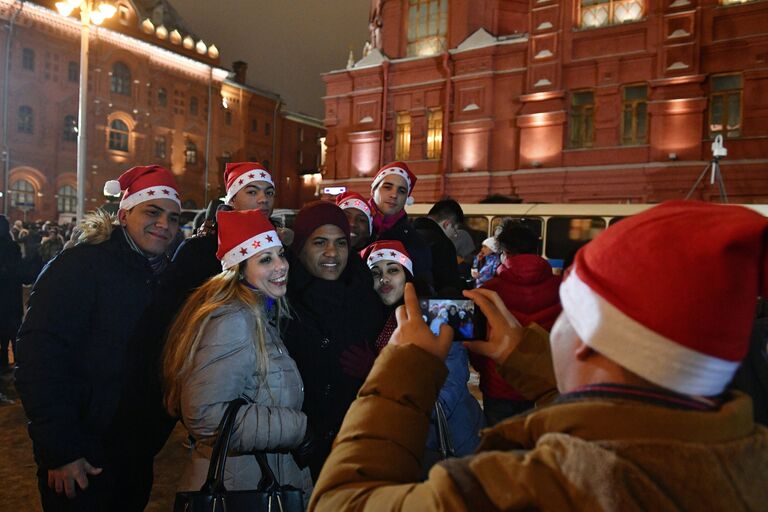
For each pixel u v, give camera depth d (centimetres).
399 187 433
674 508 66
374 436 95
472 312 185
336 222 278
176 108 3534
